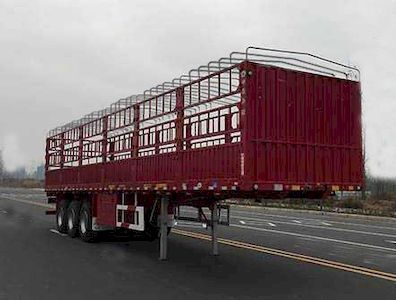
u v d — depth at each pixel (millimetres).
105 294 8055
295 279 9453
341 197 38500
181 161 10477
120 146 13531
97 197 14789
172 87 11273
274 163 8992
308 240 16219
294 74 9469
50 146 20125
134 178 12484
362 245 15023
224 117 9359
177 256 12266
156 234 15367
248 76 8859
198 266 10820
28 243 14812
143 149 12148
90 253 12766
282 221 25250
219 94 9477
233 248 13836
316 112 9703
